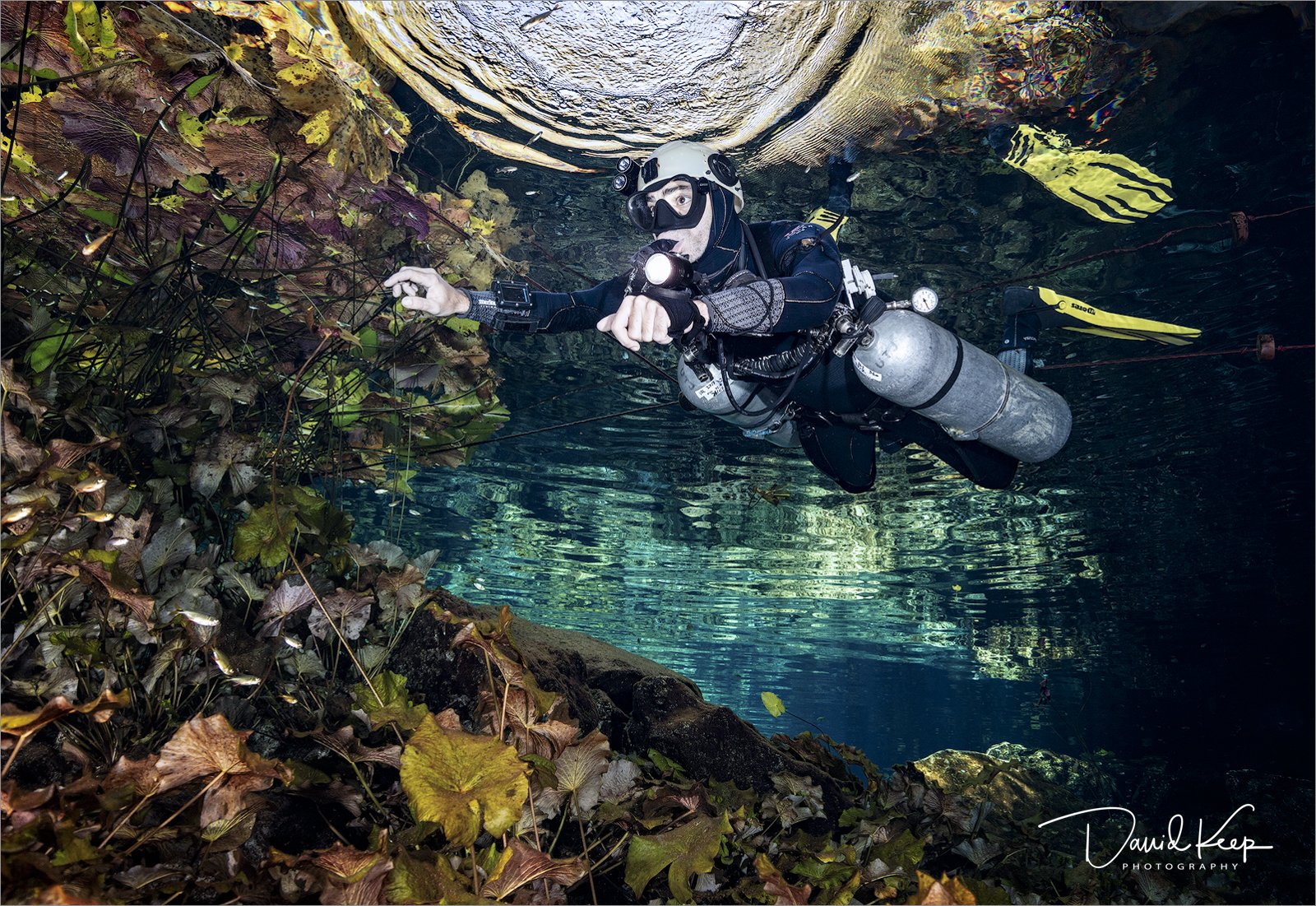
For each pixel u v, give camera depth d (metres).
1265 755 18.66
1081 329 3.03
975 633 18.50
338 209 2.73
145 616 1.50
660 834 1.69
